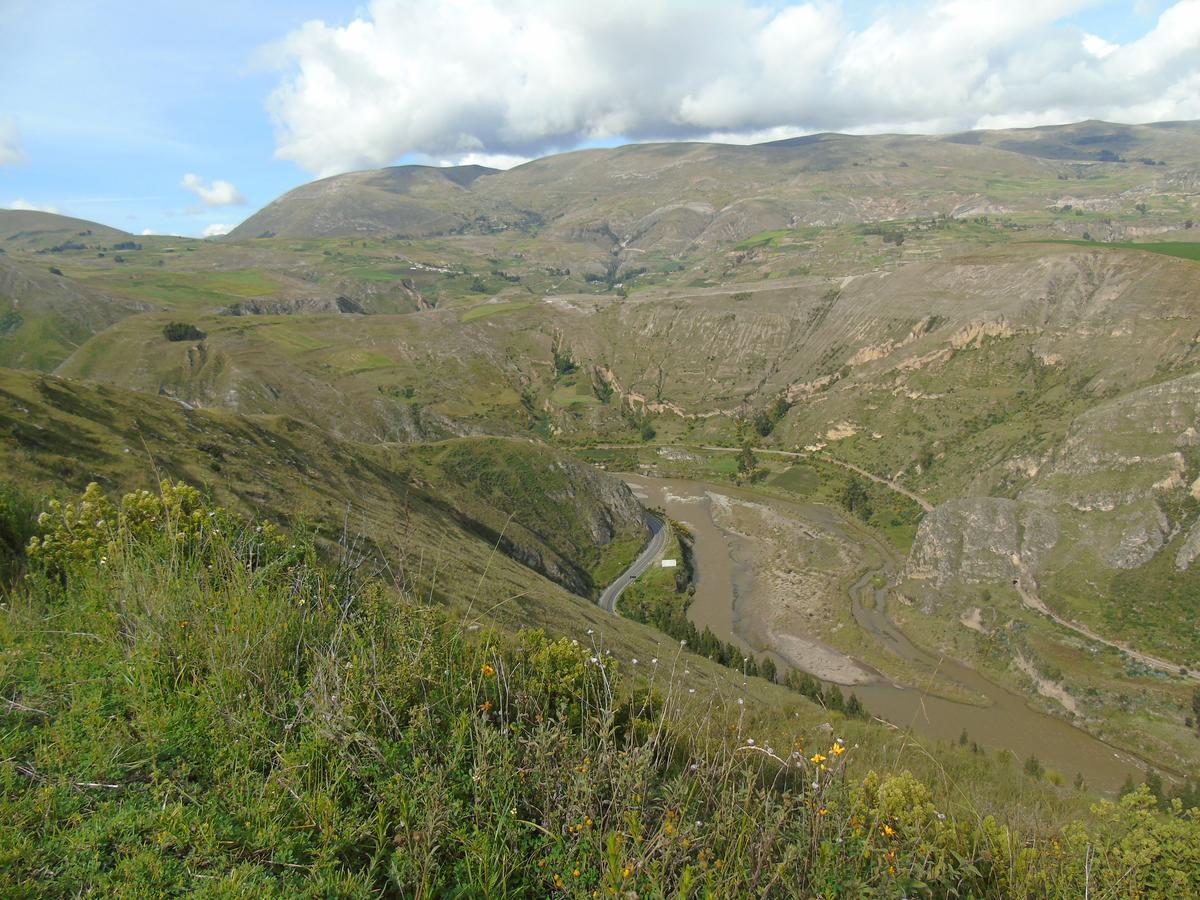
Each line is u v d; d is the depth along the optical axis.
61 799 4.20
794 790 5.61
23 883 3.61
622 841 4.29
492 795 4.62
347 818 4.30
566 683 6.62
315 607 6.96
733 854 4.41
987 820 5.89
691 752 5.59
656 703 7.01
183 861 3.89
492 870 4.12
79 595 7.06
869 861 4.71
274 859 3.96
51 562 7.98
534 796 4.87
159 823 4.09
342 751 4.69
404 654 6.01
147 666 5.41
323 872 3.94
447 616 7.48
